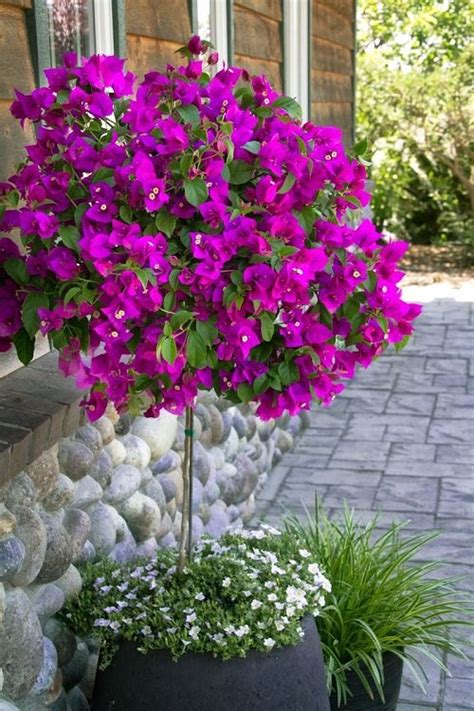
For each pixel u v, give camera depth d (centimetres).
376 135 1114
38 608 248
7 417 238
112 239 199
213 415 418
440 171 1151
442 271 1088
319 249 208
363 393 667
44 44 282
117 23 335
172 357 200
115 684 236
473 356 749
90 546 289
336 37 777
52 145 221
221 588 254
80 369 217
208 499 406
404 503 482
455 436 579
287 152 216
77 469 280
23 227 208
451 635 357
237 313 204
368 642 293
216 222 205
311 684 239
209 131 211
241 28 509
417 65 1302
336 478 517
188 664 231
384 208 1163
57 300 215
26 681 230
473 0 1287
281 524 460
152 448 346
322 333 219
